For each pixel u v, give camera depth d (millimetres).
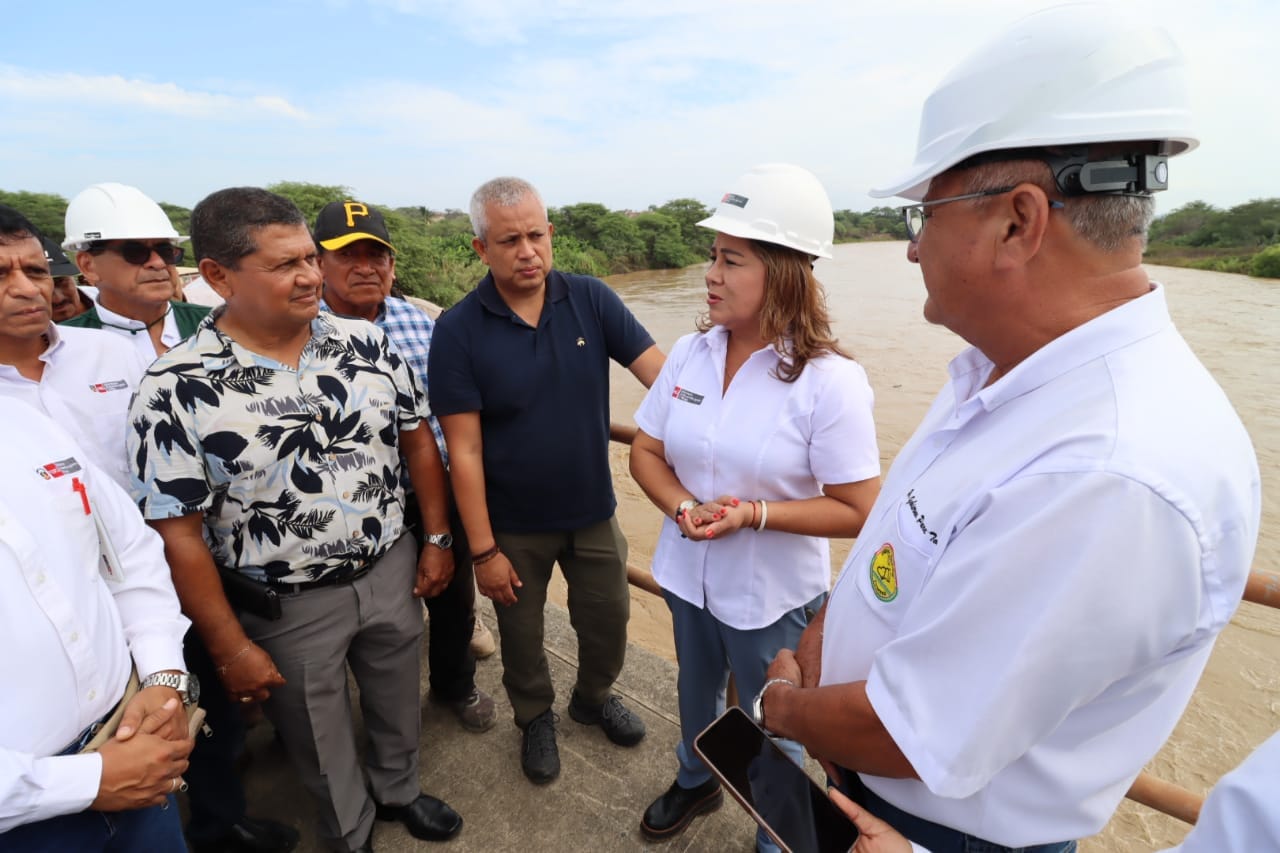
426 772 2240
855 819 972
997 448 817
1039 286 790
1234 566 694
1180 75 730
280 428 1644
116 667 1319
